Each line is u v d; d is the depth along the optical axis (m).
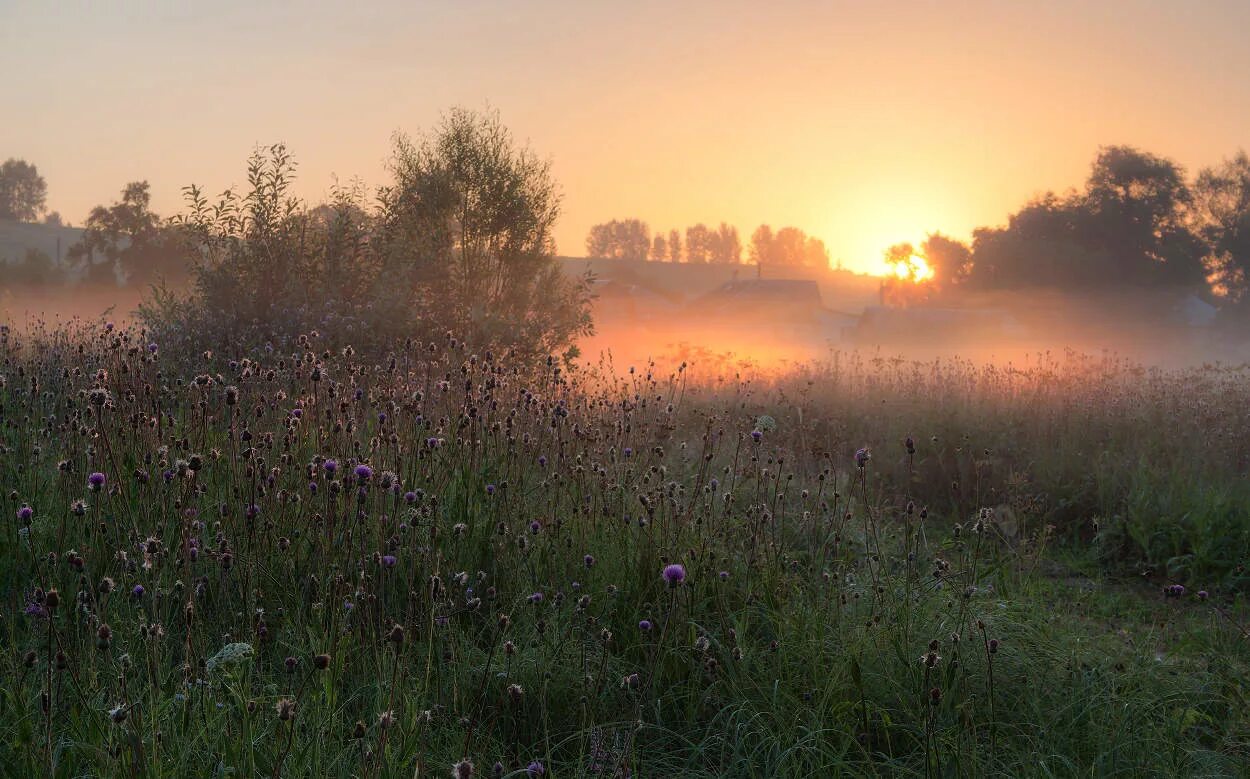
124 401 5.25
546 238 16.78
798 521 6.11
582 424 6.84
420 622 3.93
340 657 3.51
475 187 16.33
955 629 4.27
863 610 4.58
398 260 13.16
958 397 12.50
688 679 4.07
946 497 9.43
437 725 3.46
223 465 4.97
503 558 4.61
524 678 3.83
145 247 61.84
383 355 10.09
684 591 4.42
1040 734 3.75
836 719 3.77
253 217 12.34
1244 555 7.37
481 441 5.50
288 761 3.00
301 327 10.87
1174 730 3.81
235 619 3.91
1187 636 4.97
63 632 3.59
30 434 5.43
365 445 5.35
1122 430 10.72
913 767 3.58
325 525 4.23
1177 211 72.50
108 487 4.21
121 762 2.77
